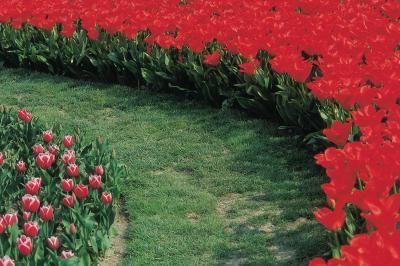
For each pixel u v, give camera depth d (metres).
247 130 9.21
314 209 6.98
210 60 9.77
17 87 11.88
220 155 8.59
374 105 7.46
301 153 8.38
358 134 7.05
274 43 9.11
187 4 13.61
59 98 11.16
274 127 9.24
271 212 7.04
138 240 6.57
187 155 8.64
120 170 7.51
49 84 11.92
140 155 8.70
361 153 4.77
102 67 11.64
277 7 11.95
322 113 7.71
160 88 10.93
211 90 10.07
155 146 8.96
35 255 5.14
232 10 11.70
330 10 11.52
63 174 7.05
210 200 7.38
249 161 8.33
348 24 9.71
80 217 5.82
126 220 7.11
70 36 11.98
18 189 6.85
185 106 10.33
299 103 8.45
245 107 9.55
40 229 5.60
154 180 7.97
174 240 6.55
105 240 6.28
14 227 5.31
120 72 11.54
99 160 7.28
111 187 7.04
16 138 8.32
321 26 9.62
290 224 6.77
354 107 7.31
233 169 8.13
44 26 12.16
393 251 3.46
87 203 6.29
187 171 8.26
